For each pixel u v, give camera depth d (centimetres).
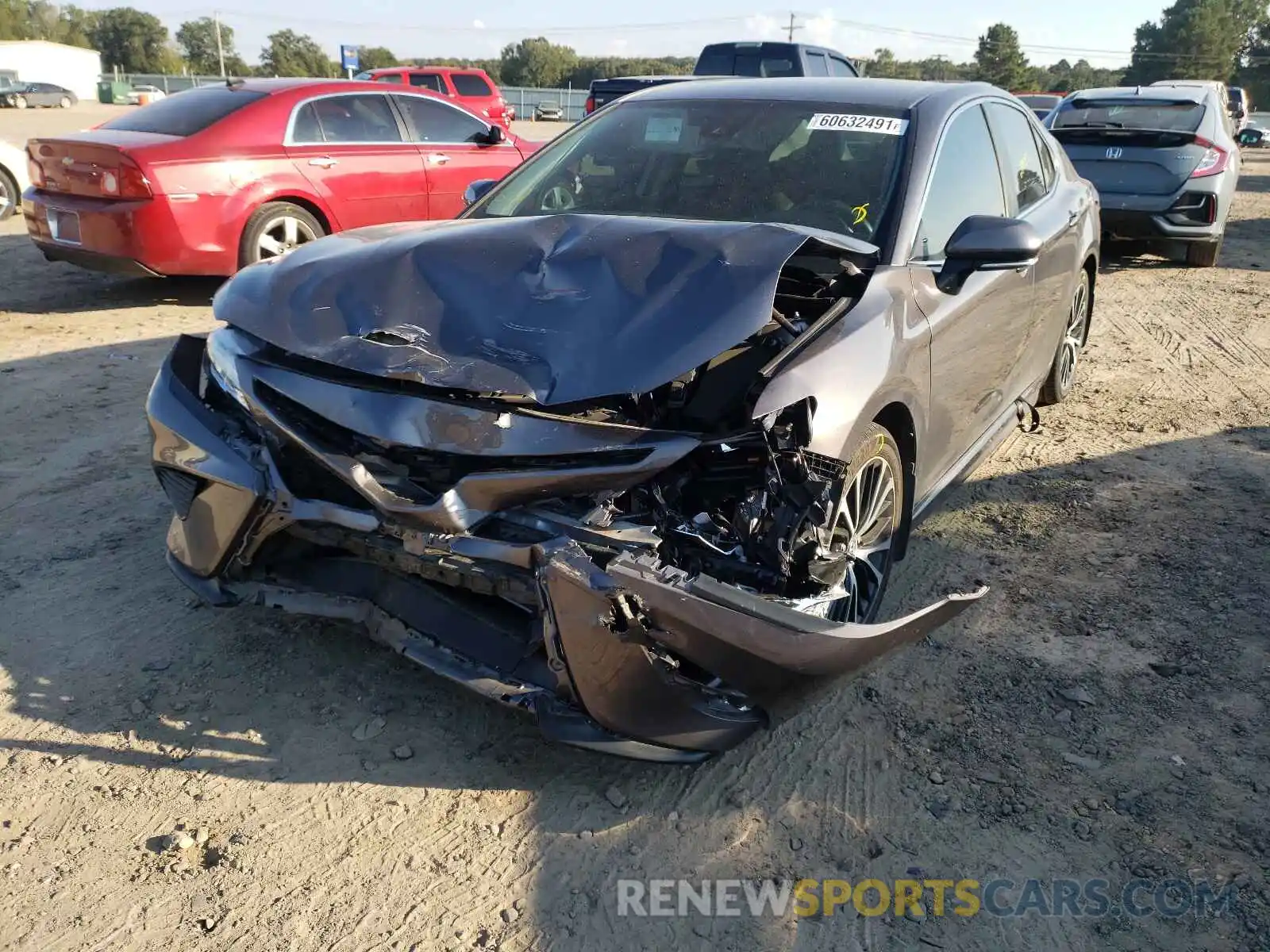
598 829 256
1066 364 574
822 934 229
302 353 272
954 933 230
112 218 711
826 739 292
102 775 268
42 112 3744
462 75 1928
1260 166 2525
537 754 282
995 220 332
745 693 248
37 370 593
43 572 364
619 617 226
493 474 246
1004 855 252
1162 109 1003
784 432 256
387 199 834
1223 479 482
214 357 300
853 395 274
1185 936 230
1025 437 539
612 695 238
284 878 237
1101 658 335
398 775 271
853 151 367
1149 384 634
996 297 386
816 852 252
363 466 256
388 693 304
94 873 237
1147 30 9756
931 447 346
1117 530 428
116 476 448
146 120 777
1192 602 370
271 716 292
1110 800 271
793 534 249
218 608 324
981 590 293
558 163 402
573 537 241
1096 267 579
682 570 237
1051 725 300
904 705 308
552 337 263
